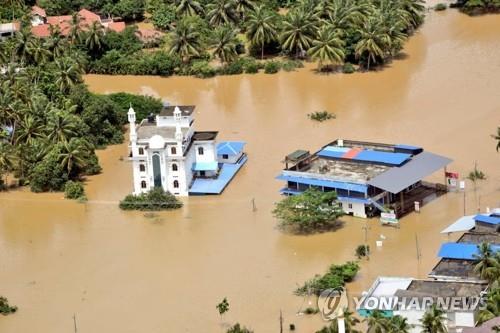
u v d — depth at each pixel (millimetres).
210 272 168750
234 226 186625
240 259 172750
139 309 157875
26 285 169125
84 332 151875
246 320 151125
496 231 166750
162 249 179375
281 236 180750
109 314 157125
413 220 183000
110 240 184625
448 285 148625
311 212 179875
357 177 189875
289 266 168375
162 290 163875
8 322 156375
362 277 161375
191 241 181750
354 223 184000
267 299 157250
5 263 178125
